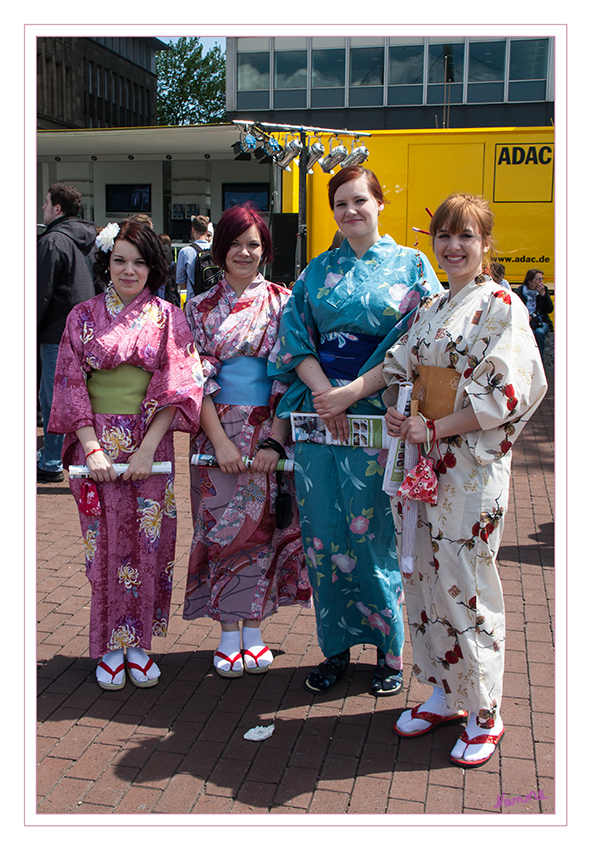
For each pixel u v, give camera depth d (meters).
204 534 3.11
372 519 2.79
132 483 2.86
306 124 18.11
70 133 12.81
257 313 2.94
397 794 2.31
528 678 2.97
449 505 2.35
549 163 10.05
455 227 2.27
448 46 17.28
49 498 5.34
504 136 10.05
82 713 2.77
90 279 5.48
